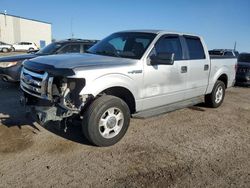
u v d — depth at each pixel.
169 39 5.54
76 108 4.06
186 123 5.89
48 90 4.04
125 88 4.60
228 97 9.16
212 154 4.39
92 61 4.44
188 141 4.87
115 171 3.71
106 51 5.33
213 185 3.49
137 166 3.86
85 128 4.20
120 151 4.30
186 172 3.77
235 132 5.49
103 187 3.34
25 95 4.75
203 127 5.69
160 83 5.21
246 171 3.89
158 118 6.13
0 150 4.12
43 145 4.36
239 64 11.88
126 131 4.70
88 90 4.05
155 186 3.40
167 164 3.97
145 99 5.00
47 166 3.74
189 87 6.04
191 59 6.05
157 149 4.45
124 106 4.51
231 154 4.42
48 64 4.23
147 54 4.94
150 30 5.55
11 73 8.25
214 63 6.82
